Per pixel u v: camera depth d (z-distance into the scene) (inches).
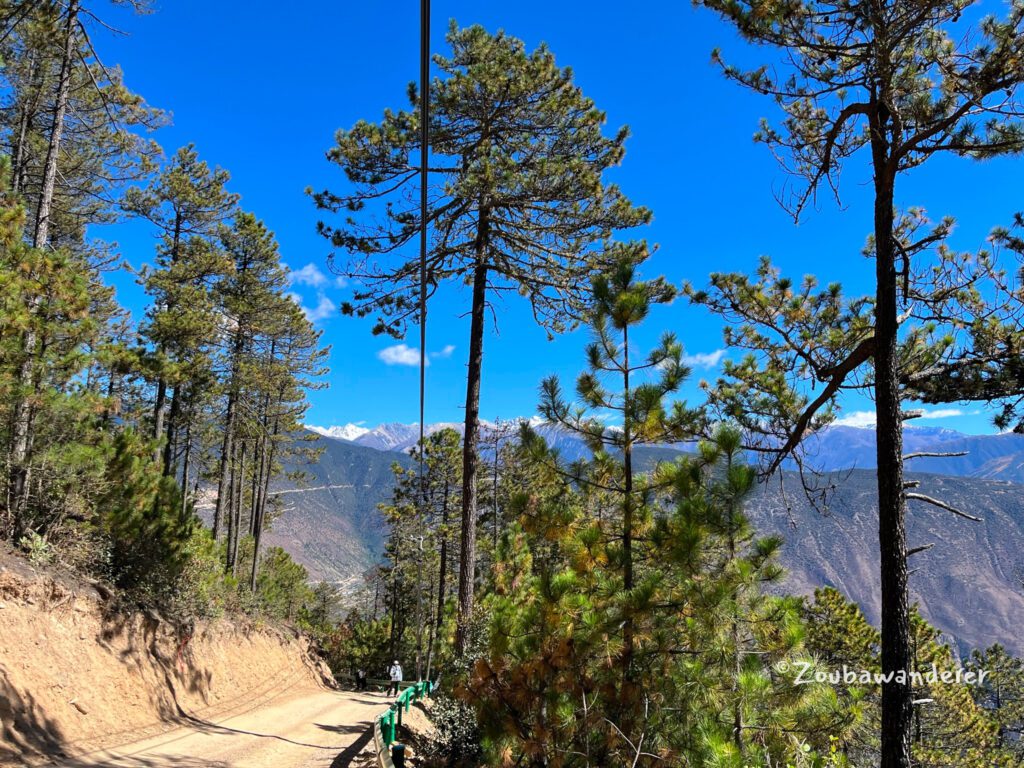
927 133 235.0
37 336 433.7
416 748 444.1
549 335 653.9
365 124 573.6
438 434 1347.2
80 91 622.8
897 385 254.5
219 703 633.0
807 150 296.7
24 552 462.3
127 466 561.0
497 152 549.0
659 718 219.3
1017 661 1146.7
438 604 1246.9
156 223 998.4
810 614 839.1
